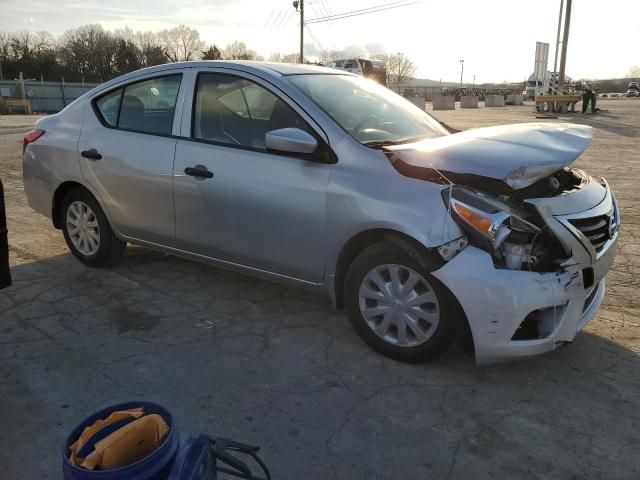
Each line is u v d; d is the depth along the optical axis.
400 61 84.00
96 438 1.84
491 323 2.86
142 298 4.15
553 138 3.37
